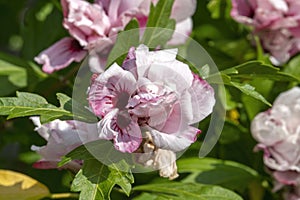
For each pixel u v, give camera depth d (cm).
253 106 81
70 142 59
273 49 83
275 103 77
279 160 77
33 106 58
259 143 78
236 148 84
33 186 68
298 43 84
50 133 60
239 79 69
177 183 70
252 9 82
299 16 80
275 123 77
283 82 82
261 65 64
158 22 68
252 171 80
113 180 57
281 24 80
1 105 58
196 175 77
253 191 82
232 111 86
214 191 68
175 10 74
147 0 70
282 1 79
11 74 81
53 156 61
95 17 69
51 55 72
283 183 77
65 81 80
